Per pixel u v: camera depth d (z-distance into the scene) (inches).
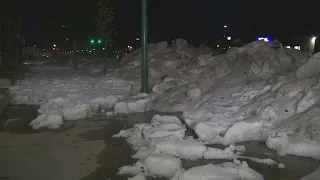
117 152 203.8
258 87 310.8
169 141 201.5
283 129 219.5
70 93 399.9
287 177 163.6
